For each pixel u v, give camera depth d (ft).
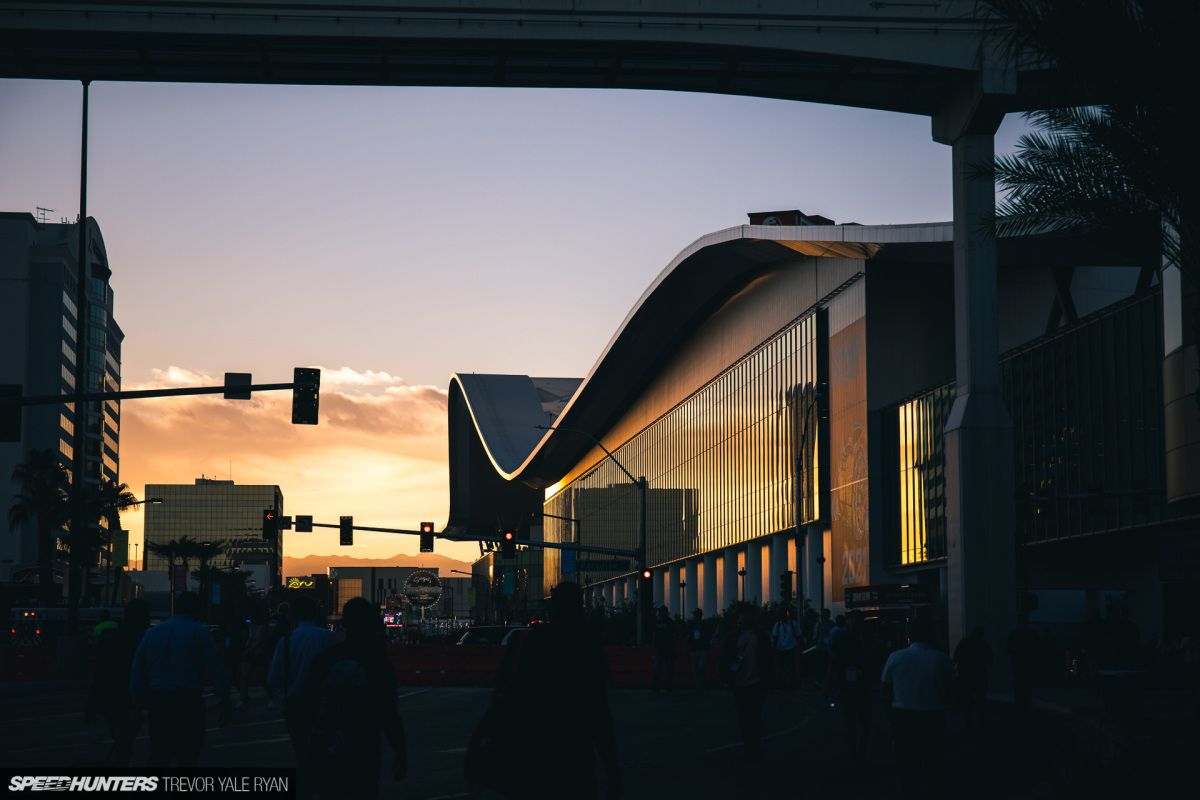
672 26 104.53
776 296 265.34
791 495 252.21
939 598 195.00
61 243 500.33
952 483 110.93
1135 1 46.06
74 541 127.65
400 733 26.27
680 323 324.19
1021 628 69.82
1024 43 48.80
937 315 220.64
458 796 40.14
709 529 316.60
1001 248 171.53
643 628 156.15
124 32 101.60
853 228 207.72
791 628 110.63
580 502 495.82
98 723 68.95
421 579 554.05
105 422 538.88
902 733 35.27
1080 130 51.13
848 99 116.26
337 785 25.23
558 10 104.01
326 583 612.29
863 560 217.97
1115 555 180.45
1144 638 174.29
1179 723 53.36
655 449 378.94
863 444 219.20
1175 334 82.84
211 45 105.60
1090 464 160.97
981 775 45.55
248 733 61.72
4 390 80.07
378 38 103.35
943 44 106.83
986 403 110.11
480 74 112.57
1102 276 190.49
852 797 39.83
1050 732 63.21
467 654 126.72
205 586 535.19
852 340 225.56
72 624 126.82
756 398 278.67
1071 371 167.32
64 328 473.67
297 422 86.58
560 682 21.95
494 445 509.35
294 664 34.50
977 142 111.14
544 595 586.04
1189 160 47.60
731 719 75.77
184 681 32.89
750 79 114.52
